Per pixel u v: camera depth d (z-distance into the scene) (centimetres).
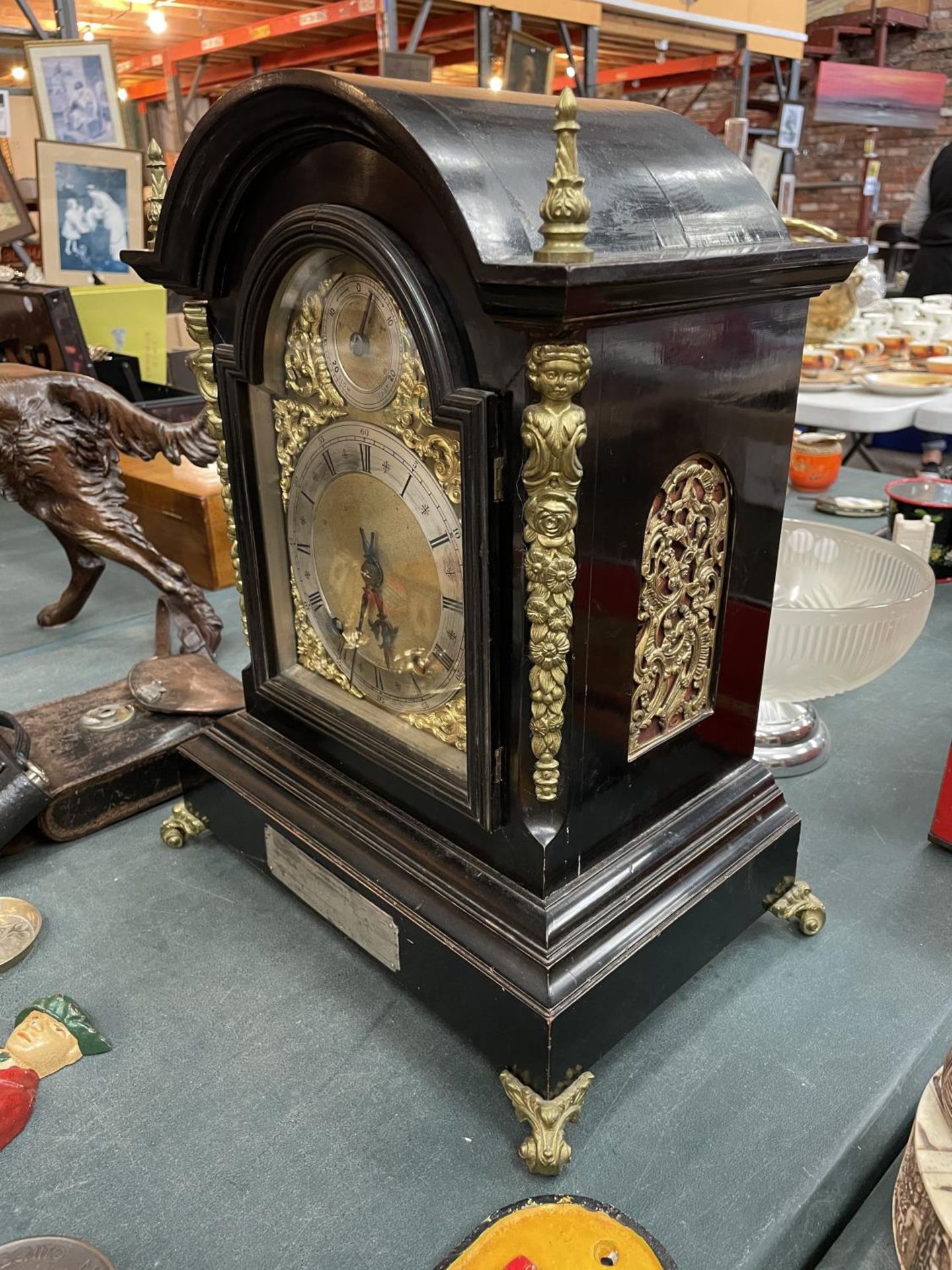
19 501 145
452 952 73
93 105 257
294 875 91
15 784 97
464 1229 64
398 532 73
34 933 90
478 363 60
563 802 70
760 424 74
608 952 72
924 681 140
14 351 210
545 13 303
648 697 75
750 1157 69
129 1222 65
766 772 90
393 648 79
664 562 71
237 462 85
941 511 167
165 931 93
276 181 71
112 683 126
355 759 86
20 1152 70
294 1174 68
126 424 140
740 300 65
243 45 431
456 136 57
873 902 95
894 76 504
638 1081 75
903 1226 60
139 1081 76
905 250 517
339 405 73
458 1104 74
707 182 70
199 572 179
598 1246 60
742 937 91
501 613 66
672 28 369
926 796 112
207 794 101
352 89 56
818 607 126
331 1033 80
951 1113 60
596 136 66
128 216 266
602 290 51
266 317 75
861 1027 80
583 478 60
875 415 182
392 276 60
